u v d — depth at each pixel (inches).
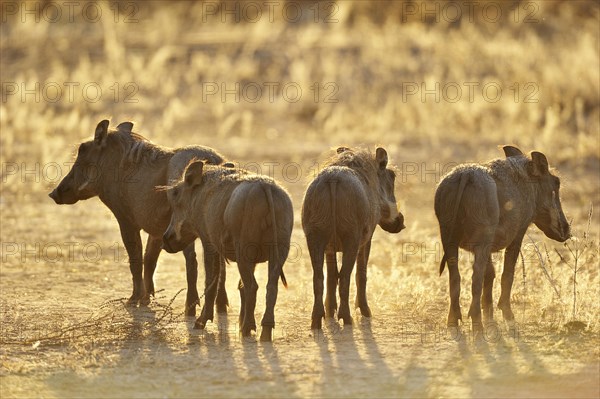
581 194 2229.3
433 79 3363.7
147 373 997.2
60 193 1374.3
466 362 1011.3
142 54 3895.2
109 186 1354.6
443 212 1144.8
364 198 1170.6
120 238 1911.9
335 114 3230.8
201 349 1088.2
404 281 1405.0
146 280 1362.0
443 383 944.3
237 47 3969.0
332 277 1230.9
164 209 1295.5
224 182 1156.5
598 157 2620.6
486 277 1186.6
